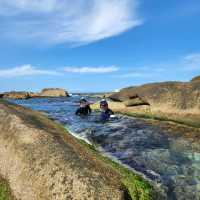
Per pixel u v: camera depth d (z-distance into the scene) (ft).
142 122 60.70
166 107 62.54
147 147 42.98
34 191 21.79
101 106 72.49
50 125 35.50
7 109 37.24
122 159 37.63
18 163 24.94
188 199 26.96
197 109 57.77
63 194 20.29
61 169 22.20
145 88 71.87
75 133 54.70
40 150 25.14
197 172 33.17
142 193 24.91
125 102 74.54
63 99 195.00
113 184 21.72
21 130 29.12
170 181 30.53
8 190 24.11
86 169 22.62
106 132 53.62
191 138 47.03
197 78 70.38
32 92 256.73
